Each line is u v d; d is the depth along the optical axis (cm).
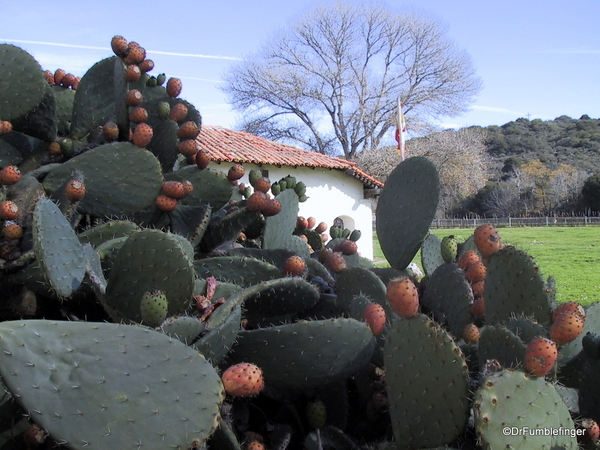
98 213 322
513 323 226
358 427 261
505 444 162
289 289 258
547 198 5153
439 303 290
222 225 347
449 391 183
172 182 325
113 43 340
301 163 1778
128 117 343
